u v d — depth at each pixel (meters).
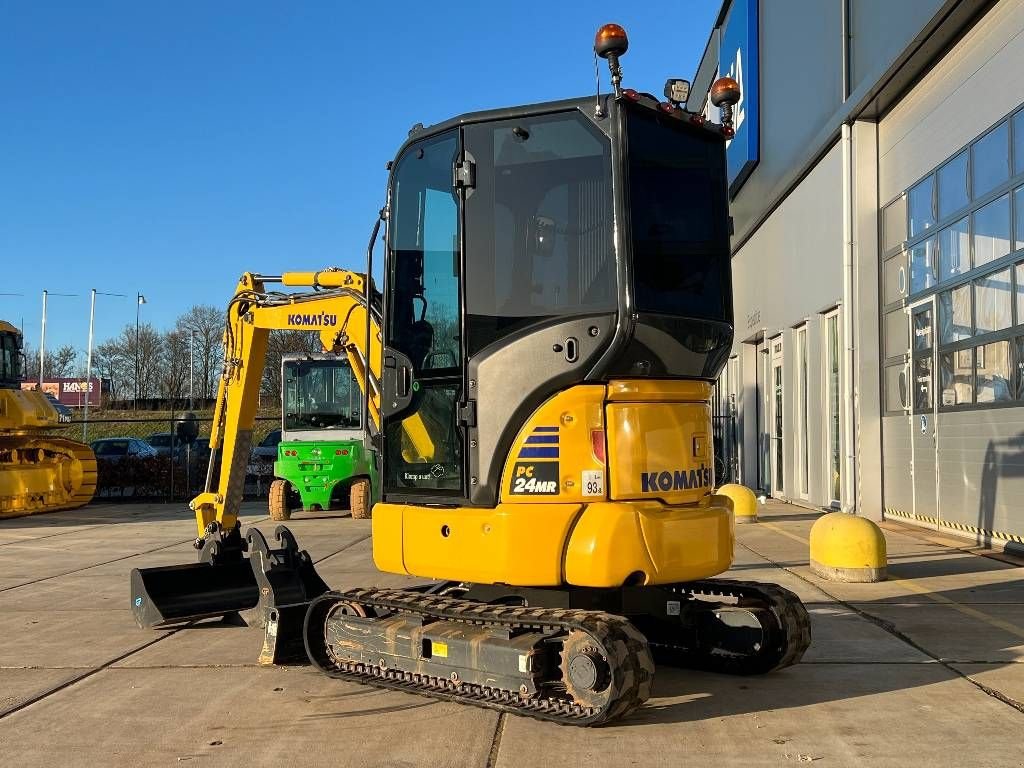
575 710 4.68
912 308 12.07
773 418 18.28
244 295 8.06
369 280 6.18
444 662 5.16
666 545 4.93
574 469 4.90
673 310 5.11
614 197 4.95
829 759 4.27
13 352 19.47
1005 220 9.66
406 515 5.44
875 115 13.16
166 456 22.33
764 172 18.41
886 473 12.97
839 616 7.15
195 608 7.35
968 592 7.98
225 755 4.49
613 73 5.02
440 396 5.41
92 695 5.55
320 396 16.69
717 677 5.67
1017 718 4.81
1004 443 9.73
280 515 16.34
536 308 5.05
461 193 5.27
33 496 17.66
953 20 10.27
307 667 6.14
